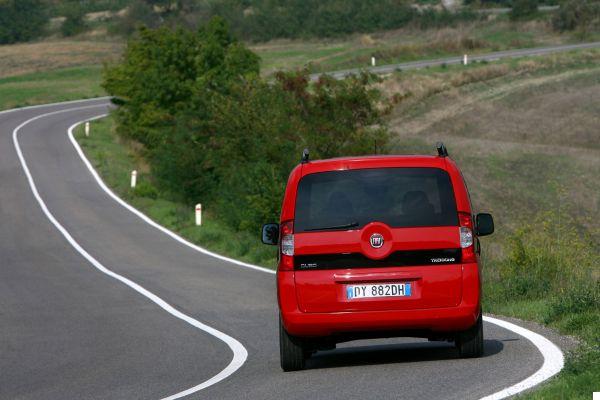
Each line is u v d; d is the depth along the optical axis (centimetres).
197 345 3578
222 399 2381
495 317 3603
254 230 9106
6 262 7650
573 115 17975
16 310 5103
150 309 4866
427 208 2617
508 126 17575
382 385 2391
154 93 15725
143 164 15775
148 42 16900
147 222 10300
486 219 2784
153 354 3431
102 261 7562
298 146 10912
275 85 11656
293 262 2623
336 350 3316
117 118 18175
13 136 18375
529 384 2253
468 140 15850
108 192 12706
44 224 10212
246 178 9669
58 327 4397
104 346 3731
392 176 2638
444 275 2589
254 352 3281
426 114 18562
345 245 2600
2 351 3753
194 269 6806
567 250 4822
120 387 2745
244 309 4634
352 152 10875
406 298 2588
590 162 13975
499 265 4966
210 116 12331
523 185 13100
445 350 3047
